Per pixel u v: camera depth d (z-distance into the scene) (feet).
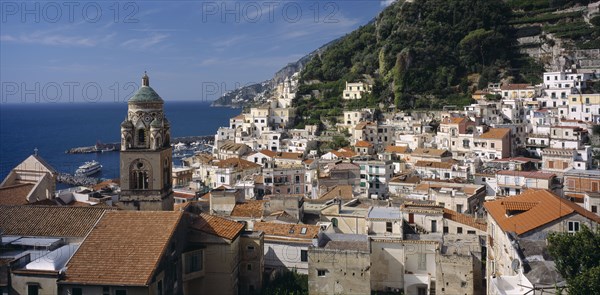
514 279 172.35
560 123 614.75
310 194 475.31
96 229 203.21
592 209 289.53
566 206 205.57
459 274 229.04
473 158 550.36
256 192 512.63
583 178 327.26
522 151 620.49
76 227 217.56
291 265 252.62
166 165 271.49
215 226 228.22
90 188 435.12
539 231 196.95
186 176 583.99
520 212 217.36
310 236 253.44
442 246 241.14
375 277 245.86
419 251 240.32
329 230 276.21
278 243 254.68
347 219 296.71
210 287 221.25
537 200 223.92
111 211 213.46
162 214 211.41
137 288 177.99
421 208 289.74
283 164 612.29
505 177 405.39
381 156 609.42
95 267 185.16
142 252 190.90
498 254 214.48
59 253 194.80
